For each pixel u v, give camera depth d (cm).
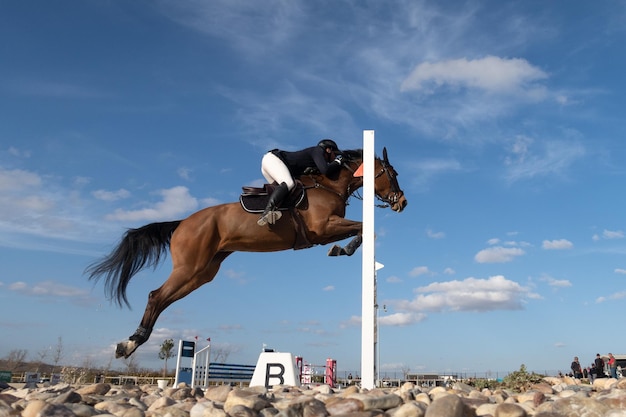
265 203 538
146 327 520
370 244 472
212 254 545
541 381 589
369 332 449
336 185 561
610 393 304
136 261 578
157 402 319
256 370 542
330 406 279
